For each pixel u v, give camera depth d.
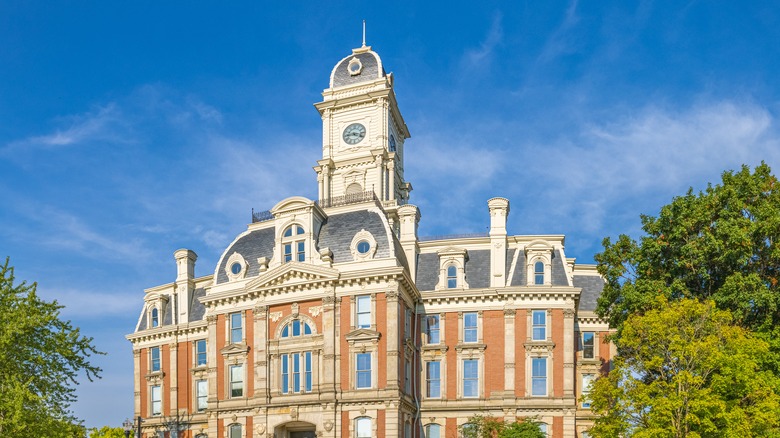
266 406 58.00
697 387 44.78
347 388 56.44
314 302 59.00
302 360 58.25
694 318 46.66
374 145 82.56
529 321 62.03
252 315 61.00
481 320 62.84
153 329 74.81
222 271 64.12
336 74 86.56
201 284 75.56
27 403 42.47
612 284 56.56
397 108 87.62
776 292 48.38
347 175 82.31
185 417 71.31
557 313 62.09
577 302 64.38
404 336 59.19
